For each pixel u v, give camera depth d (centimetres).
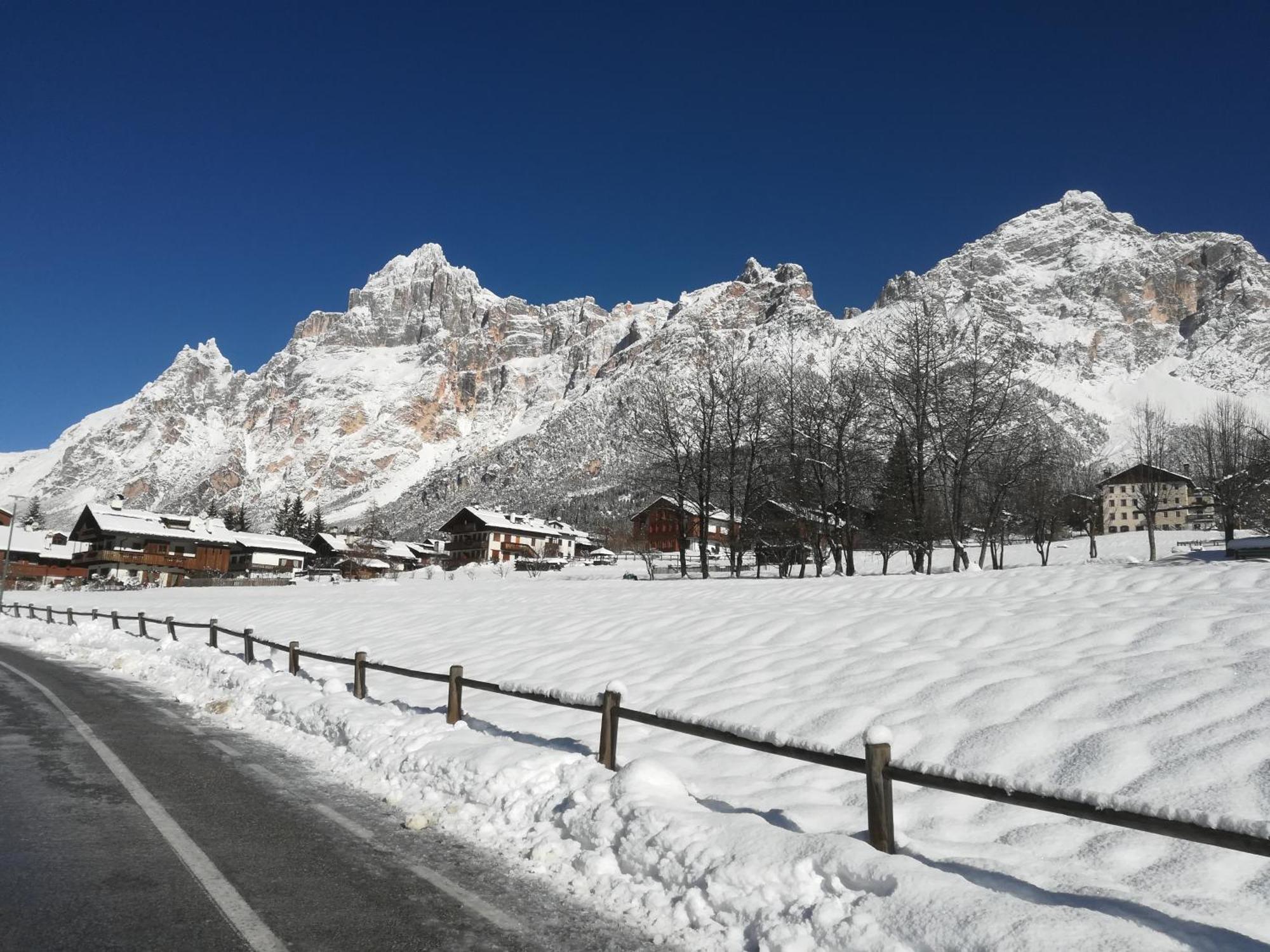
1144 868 470
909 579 2158
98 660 1964
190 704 1278
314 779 784
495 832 603
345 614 2814
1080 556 6184
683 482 4697
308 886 496
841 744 752
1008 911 357
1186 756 618
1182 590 1505
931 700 846
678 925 440
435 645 1769
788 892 426
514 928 442
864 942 373
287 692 1160
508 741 781
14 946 398
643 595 2505
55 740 952
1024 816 564
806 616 1516
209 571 9338
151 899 468
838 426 3969
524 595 3064
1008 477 3872
